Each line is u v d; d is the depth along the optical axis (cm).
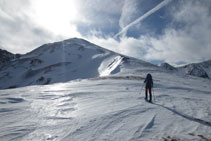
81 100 862
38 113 616
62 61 11988
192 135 412
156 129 451
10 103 797
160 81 2131
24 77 10400
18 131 443
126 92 1138
